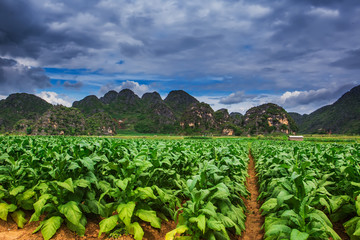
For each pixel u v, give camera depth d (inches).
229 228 214.5
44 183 213.0
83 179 198.4
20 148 281.3
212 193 185.9
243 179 314.5
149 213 199.6
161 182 255.1
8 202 215.9
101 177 246.2
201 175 181.3
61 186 176.6
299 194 157.1
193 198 169.5
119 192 197.2
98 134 7111.2
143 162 195.9
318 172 254.4
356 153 296.0
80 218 191.5
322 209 237.5
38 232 188.2
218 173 226.2
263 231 223.0
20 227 194.1
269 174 311.0
